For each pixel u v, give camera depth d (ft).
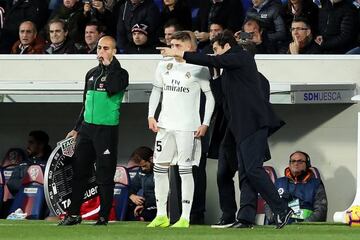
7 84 161.27
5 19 185.57
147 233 116.06
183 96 131.44
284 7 175.01
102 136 132.57
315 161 164.14
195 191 145.28
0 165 174.09
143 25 170.60
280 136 165.58
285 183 155.02
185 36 131.13
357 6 171.01
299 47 167.12
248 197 126.72
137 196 158.81
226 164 132.26
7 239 107.24
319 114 163.73
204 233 116.16
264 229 124.88
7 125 175.11
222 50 128.06
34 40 177.37
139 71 164.86
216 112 134.51
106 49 132.77
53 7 192.65
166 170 132.87
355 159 162.40
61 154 151.53
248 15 174.19
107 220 135.13
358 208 134.62
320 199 154.10
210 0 178.09
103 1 177.17
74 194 134.00
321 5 171.83
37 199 162.61
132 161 161.27
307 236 110.83
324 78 162.30
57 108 173.88
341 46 168.04
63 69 167.94
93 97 132.67
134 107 170.50
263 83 128.88
